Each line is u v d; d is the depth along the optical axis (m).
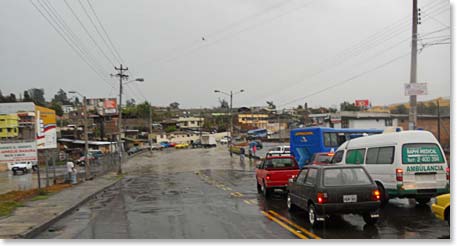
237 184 24.92
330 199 10.36
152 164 51.69
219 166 44.72
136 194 21.30
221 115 147.62
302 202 11.81
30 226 11.72
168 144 110.44
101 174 37.75
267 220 12.06
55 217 13.37
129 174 38.16
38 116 22.66
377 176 14.00
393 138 13.54
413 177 12.98
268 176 17.77
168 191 22.02
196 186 24.31
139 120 121.31
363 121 52.72
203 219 12.58
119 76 43.66
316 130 28.86
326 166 10.88
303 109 132.50
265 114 142.25
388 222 11.20
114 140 90.31
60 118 99.88
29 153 20.97
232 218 12.60
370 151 14.79
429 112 34.34
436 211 9.76
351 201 10.38
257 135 110.44
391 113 54.00
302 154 29.50
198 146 102.69
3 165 61.88
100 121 93.00
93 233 10.96
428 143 13.27
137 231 10.98
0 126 66.31
